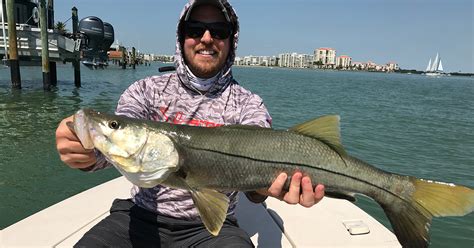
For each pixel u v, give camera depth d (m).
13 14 6.19
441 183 0.82
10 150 2.94
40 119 4.35
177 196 0.92
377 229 1.18
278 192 0.80
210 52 1.00
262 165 0.80
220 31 0.99
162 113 1.00
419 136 4.41
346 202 1.38
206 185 0.82
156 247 0.92
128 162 0.77
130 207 0.96
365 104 8.04
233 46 1.04
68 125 0.72
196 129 0.82
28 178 2.36
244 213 1.26
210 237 0.89
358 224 1.18
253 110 0.98
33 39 7.00
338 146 0.82
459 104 9.36
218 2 0.98
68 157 0.73
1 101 5.61
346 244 1.08
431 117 6.32
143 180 0.79
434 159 3.30
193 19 0.99
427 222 0.82
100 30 12.30
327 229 1.17
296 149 0.81
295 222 1.21
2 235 1.06
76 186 2.26
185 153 0.80
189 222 0.93
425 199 0.83
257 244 1.08
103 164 0.80
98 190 1.41
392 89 15.12
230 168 0.81
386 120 5.69
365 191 0.84
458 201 0.81
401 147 3.73
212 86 1.01
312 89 12.22
